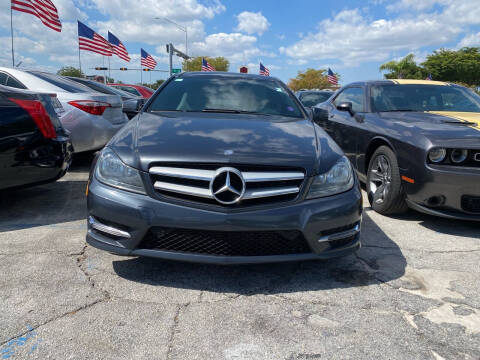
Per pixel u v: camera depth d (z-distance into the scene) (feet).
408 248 9.19
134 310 6.21
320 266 8.06
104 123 17.01
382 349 5.47
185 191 6.61
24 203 12.21
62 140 11.36
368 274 7.77
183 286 7.04
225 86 11.30
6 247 8.48
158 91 11.02
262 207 6.66
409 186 10.27
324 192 7.02
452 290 7.22
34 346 5.27
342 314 6.31
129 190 6.81
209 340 5.54
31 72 16.81
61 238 9.11
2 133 9.72
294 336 5.70
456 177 9.32
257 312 6.29
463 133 9.80
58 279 7.10
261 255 6.75
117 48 64.75
